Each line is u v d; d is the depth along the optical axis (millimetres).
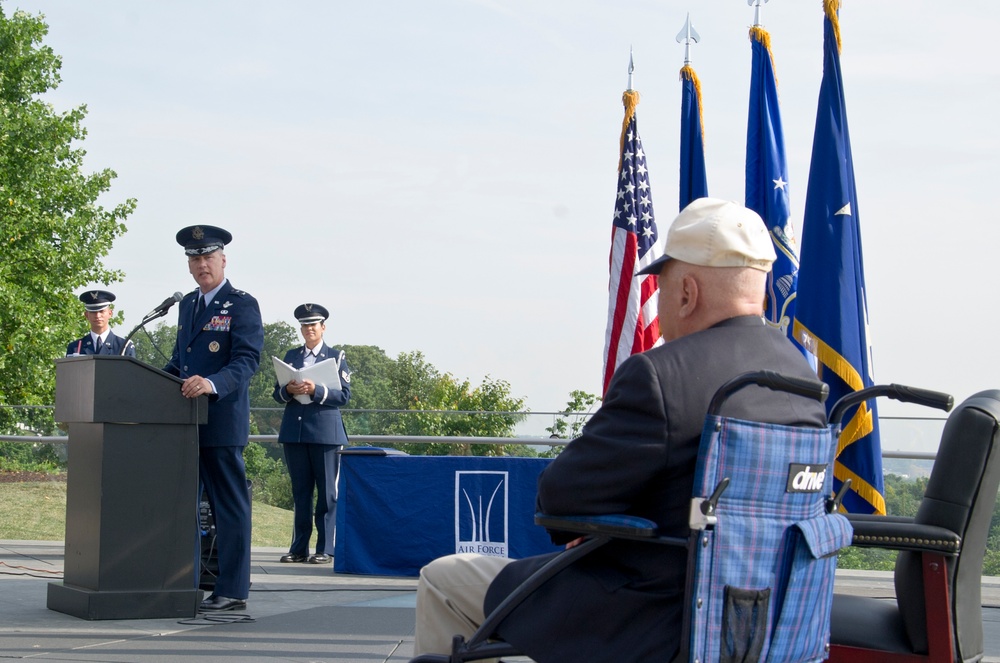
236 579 5699
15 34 32875
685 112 7430
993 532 6188
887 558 7578
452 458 7336
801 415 2387
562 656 2354
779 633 2318
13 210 30812
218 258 5770
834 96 6195
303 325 8977
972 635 2885
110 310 10766
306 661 4496
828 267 6008
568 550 2383
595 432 2297
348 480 7441
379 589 6660
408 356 14328
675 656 2232
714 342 2359
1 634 4910
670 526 2285
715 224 2475
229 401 5668
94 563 5379
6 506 8859
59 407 5805
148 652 4582
